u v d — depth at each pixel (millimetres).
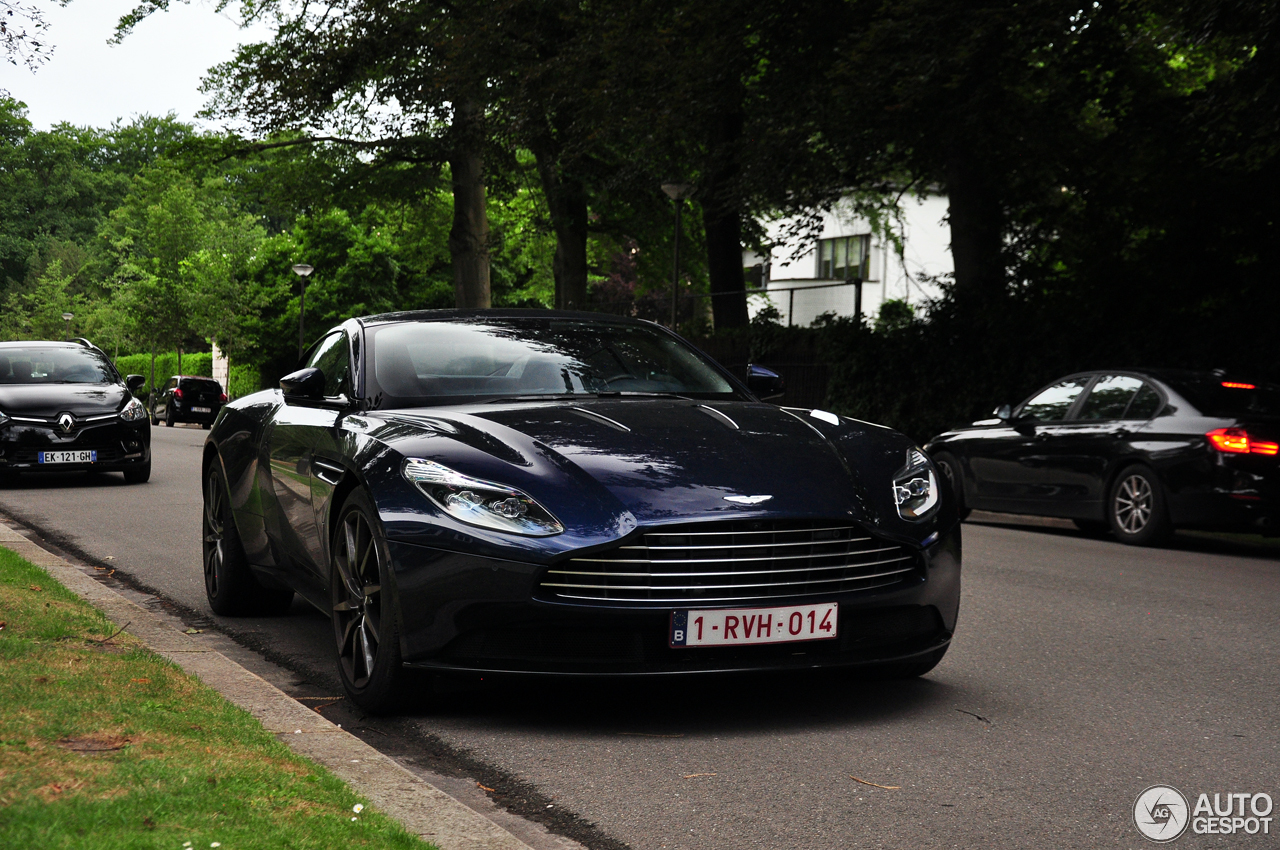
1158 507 10312
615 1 17828
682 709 4371
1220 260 15055
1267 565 9281
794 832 3152
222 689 4277
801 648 4062
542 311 5848
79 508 11562
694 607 3896
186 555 8445
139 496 12789
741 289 26594
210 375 63344
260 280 57000
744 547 3953
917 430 19734
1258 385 10711
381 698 4199
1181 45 13023
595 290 47719
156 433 31031
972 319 18328
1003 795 3457
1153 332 14992
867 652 4160
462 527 3961
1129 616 6559
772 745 3936
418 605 4012
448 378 5062
